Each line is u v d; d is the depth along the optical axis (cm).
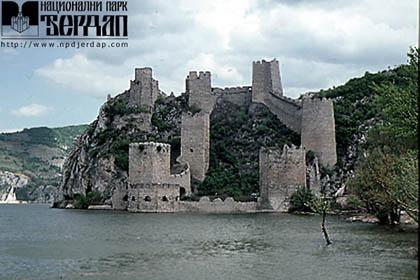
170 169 13912
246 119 16138
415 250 5753
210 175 14438
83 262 5181
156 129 16188
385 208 8594
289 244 6419
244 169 14750
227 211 13012
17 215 14375
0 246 6488
